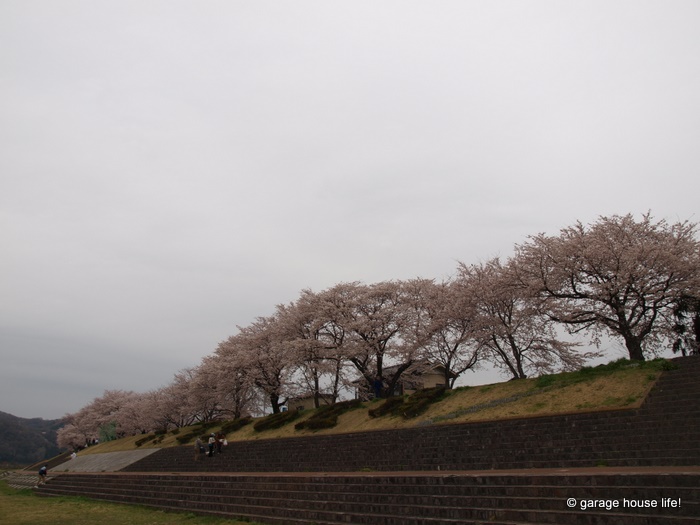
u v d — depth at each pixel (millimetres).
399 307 39344
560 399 22016
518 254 29297
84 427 86312
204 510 21922
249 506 19781
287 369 42188
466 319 34156
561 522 11383
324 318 40719
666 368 20453
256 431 39281
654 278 25312
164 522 20203
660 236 26688
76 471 50531
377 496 15945
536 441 19266
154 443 52875
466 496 13812
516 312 31625
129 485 31359
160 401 66938
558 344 31828
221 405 55562
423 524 13633
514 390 25422
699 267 24625
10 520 21625
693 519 9734
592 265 25750
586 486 12055
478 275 34250
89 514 23812
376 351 39031
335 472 23266
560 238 27875
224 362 47844
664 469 13203
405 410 28547
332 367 40125
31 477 52531
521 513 12070
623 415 18375
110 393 91688
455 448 21688
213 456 35625
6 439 137625
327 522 15875
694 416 16625
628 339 25188
